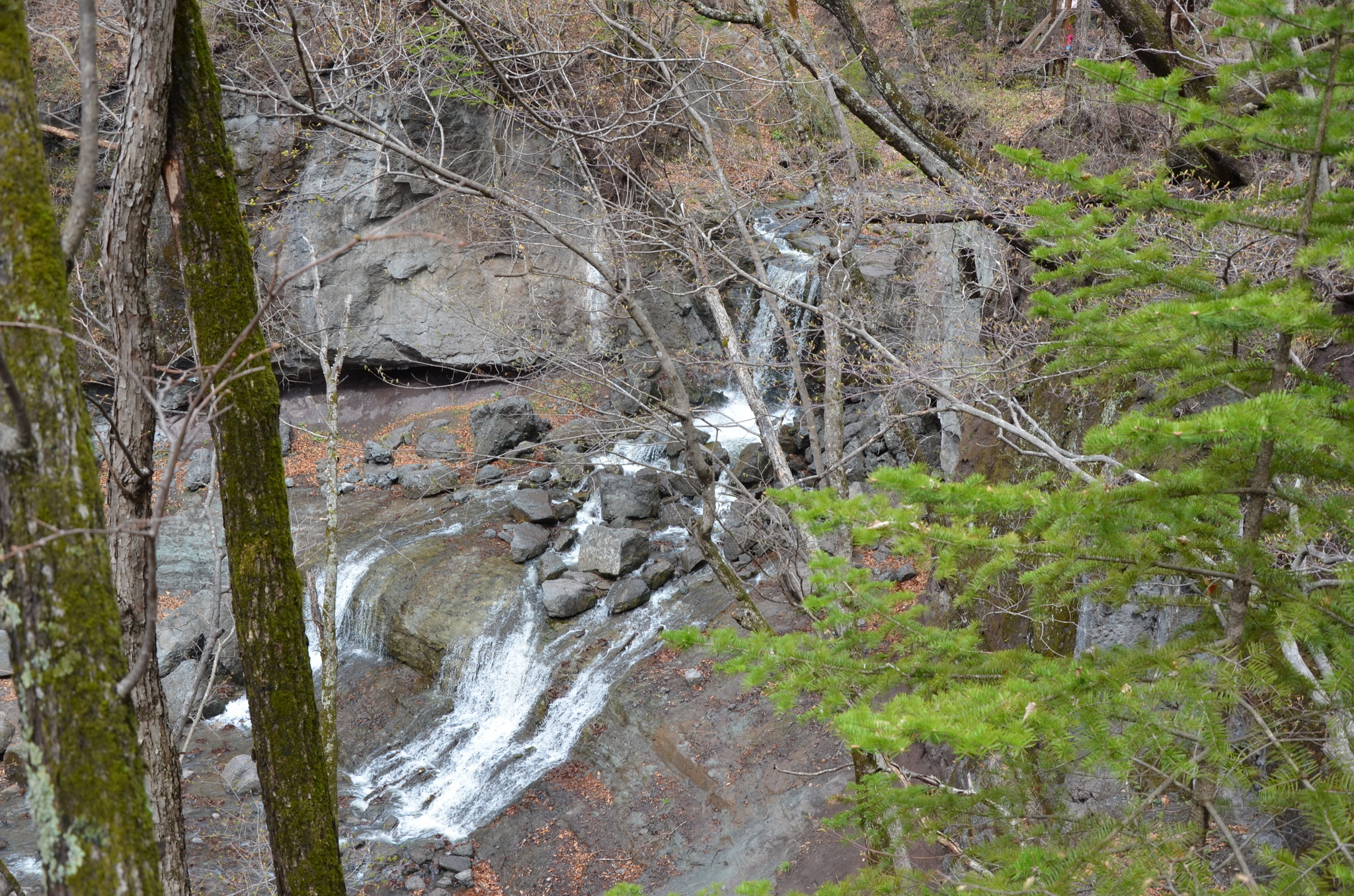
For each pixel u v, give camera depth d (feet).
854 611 13.12
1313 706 10.87
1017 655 11.97
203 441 14.10
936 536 11.05
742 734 34.58
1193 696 10.41
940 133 28.94
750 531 31.35
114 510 15.05
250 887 28.25
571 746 37.35
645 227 32.58
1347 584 10.77
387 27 29.25
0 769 37.81
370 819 36.09
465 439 59.31
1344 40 9.75
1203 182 25.36
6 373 7.19
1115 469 11.20
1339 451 9.99
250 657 14.52
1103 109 34.88
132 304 14.43
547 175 43.75
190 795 36.73
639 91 34.09
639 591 42.96
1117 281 12.27
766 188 32.65
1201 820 10.61
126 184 13.79
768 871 29.37
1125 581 11.27
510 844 33.96
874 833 14.14
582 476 52.03
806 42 31.63
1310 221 10.56
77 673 7.63
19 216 7.99
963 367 26.17
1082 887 10.36
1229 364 11.55
